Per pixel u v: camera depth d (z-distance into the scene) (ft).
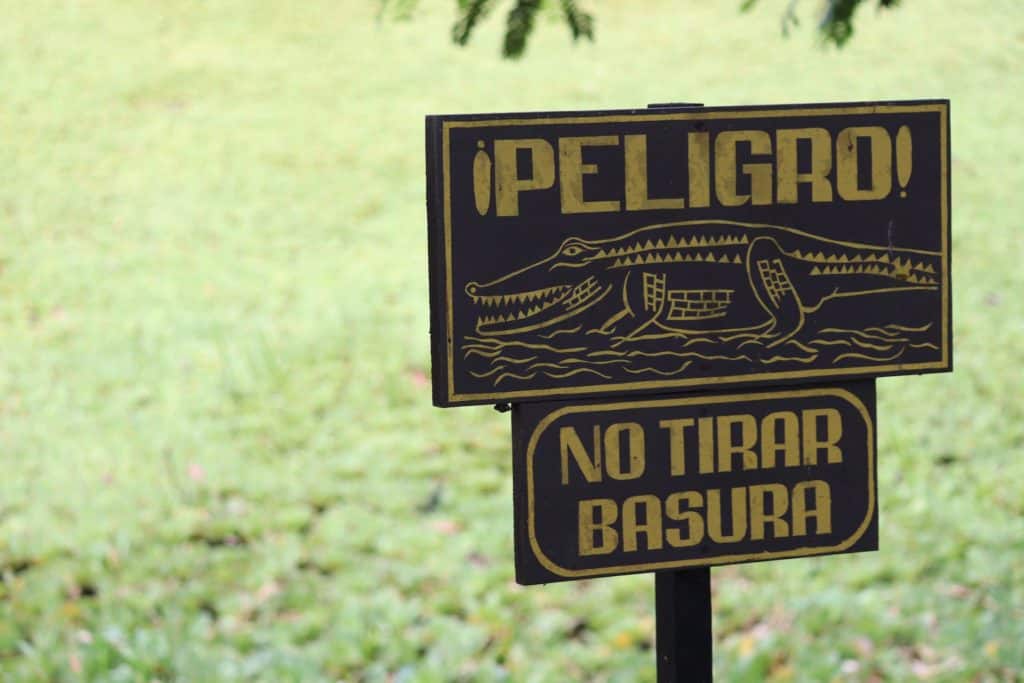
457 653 20.54
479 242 10.14
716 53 56.39
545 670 20.26
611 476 10.57
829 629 21.66
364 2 60.70
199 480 26.04
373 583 22.77
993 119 50.31
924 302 10.96
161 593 22.38
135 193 42.42
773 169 10.61
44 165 44.29
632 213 10.37
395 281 36.01
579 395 10.39
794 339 10.75
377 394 29.48
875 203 10.81
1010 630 21.20
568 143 10.23
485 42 57.00
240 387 29.89
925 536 24.47
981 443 27.94
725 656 20.58
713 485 10.75
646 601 22.47
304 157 45.47
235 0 60.44
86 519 24.86
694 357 10.58
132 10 58.39
